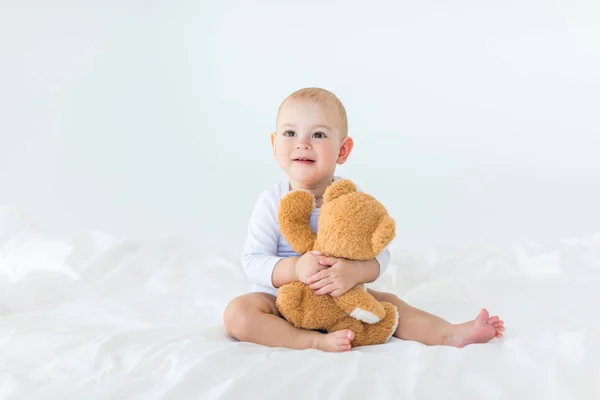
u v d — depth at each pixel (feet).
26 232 8.27
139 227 10.82
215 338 5.39
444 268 7.31
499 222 10.64
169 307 6.47
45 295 6.66
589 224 10.53
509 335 5.38
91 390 4.37
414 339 5.48
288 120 5.89
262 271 5.65
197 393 4.28
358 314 5.31
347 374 4.44
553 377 4.37
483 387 4.34
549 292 6.59
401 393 4.23
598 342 4.72
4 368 4.78
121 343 5.11
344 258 5.42
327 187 5.67
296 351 4.97
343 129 6.04
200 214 10.82
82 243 7.80
